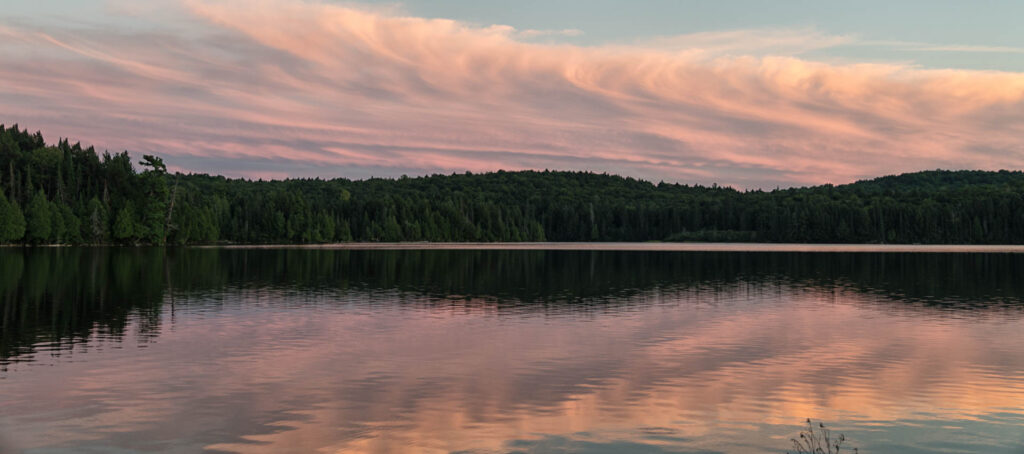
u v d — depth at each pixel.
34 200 131.75
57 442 16.61
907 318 38.16
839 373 24.25
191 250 129.12
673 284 59.78
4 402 19.77
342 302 44.53
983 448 16.72
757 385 22.55
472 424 18.31
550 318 37.72
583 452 16.31
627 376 23.72
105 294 47.47
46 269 69.12
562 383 22.70
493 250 149.62
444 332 32.62
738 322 36.31
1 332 31.45
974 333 32.91
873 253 136.88
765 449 16.61
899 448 16.72
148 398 20.36
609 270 79.06
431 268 80.12
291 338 30.61
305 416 18.84
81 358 25.77
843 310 41.59
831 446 16.80
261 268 76.62
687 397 21.06
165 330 32.47
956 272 76.62
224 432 17.45
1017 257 116.56
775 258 112.44
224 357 26.28
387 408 19.66
